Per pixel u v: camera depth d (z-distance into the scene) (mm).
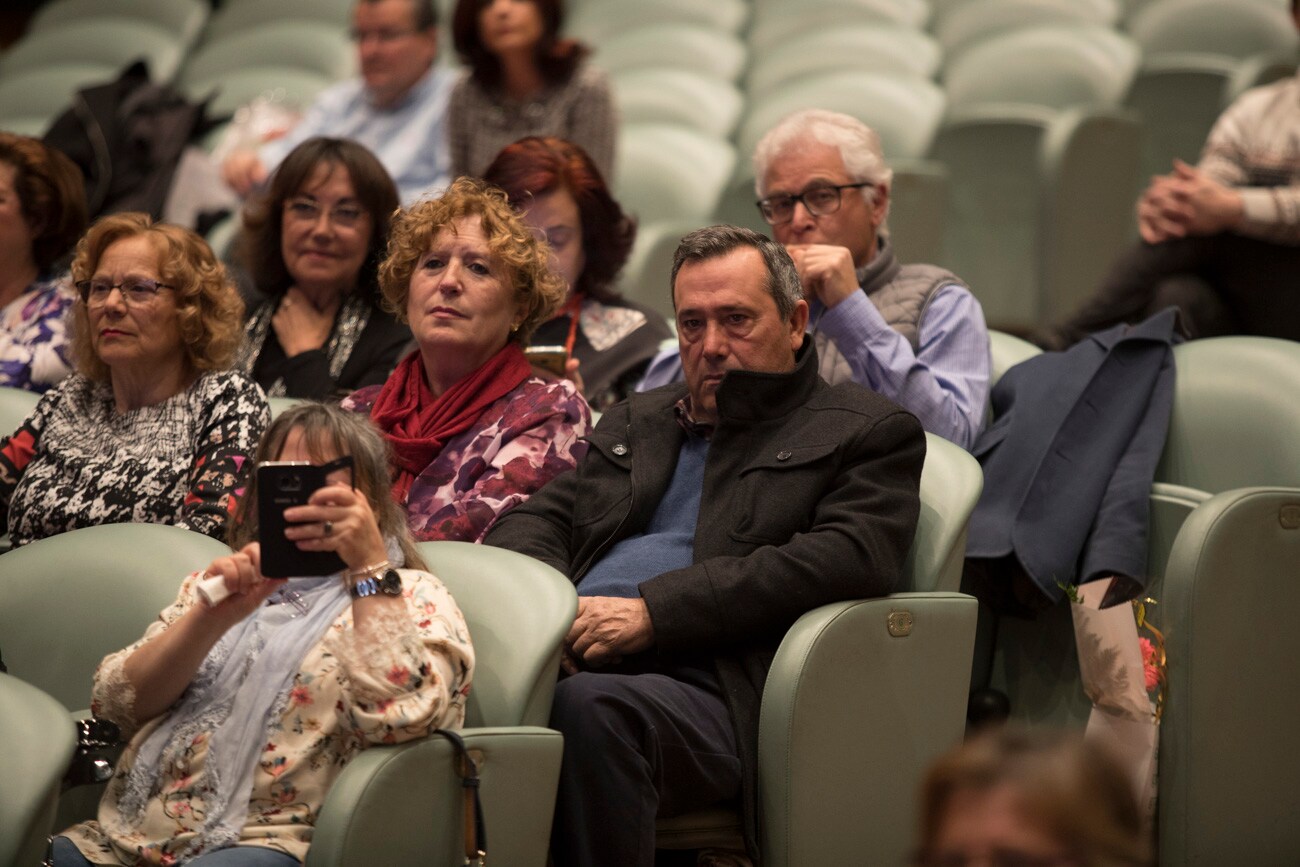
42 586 4547
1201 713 4844
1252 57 11078
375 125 9516
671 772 4297
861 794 4457
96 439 5453
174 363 5465
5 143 6887
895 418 4781
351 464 3771
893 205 9172
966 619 4656
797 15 13086
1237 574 4852
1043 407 5672
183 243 5441
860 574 4488
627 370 6621
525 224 5652
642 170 10242
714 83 11531
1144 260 6949
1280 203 6652
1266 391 5473
